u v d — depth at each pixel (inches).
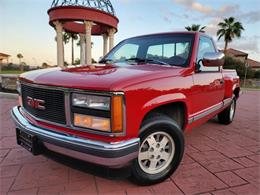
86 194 86.2
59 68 104.1
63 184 92.8
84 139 74.1
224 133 168.7
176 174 102.6
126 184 93.4
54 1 574.2
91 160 73.5
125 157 73.0
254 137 160.1
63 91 78.1
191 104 106.4
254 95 504.4
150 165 92.1
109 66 104.5
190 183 95.2
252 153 129.6
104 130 72.4
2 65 1504.7
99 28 666.8
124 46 144.6
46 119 85.7
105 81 73.8
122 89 71.8
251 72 1320.1
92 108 73.0
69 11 522.6
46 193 86.6
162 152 94.5
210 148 136.2
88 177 98.4
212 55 110.3
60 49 576.1
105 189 89.7
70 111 77.5
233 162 116.7
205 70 123.4
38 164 110.2
